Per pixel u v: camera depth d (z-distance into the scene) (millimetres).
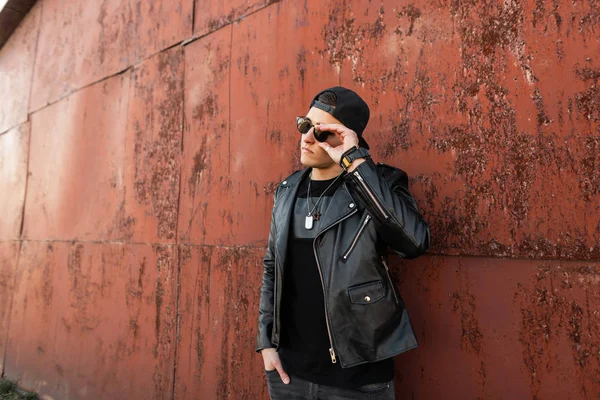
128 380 3100
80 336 3645
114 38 3875
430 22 1871
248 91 2648
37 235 4551
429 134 1812
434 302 1721
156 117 3289
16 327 4582
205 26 3020
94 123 3957
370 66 2061
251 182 2549
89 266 3701
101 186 3727
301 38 2402
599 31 1427
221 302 2588
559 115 1485
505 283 1551
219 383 2506
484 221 1622
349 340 1432
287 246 1636
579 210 1417
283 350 1630
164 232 3051
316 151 1576
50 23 4953
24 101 5242
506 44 1637
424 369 1720
